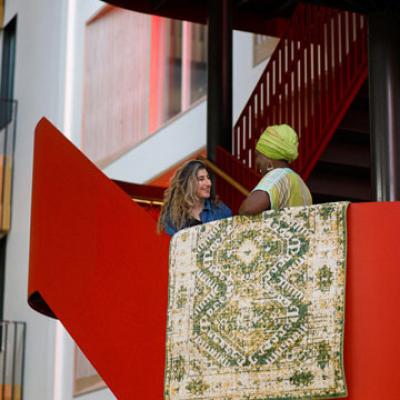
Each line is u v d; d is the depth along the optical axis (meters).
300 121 12.98
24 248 24.47
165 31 21.33
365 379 7.50
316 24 13.03
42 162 9.88
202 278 8.15
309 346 7.58
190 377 8.05
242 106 18.08
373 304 7.57
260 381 7.71
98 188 9.30
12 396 23.75
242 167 12.70
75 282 9.26
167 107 20.92
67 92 24.19
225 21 14.03
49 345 23.27
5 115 26.45
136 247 8.91
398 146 10.48
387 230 7.64
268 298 7.78
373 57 10.69
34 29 26.00
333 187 13.18
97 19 23.53
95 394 21.33
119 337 8.86
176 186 8.66
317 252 7.68
